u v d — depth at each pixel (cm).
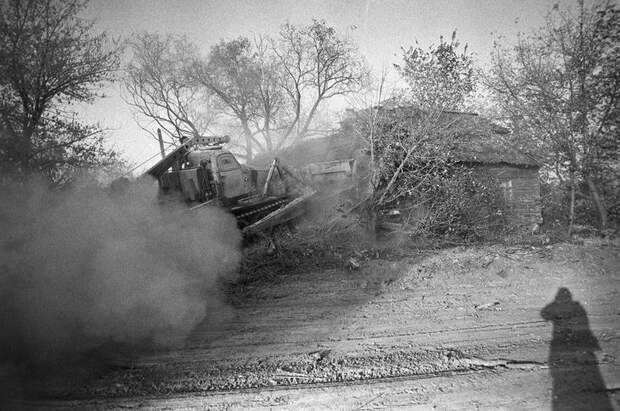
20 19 804
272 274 662
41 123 804
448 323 432
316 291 578
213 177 830
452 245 860
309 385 322
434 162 867
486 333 399
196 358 388
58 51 839
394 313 475
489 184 1166
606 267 604
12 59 779
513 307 470
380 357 362
